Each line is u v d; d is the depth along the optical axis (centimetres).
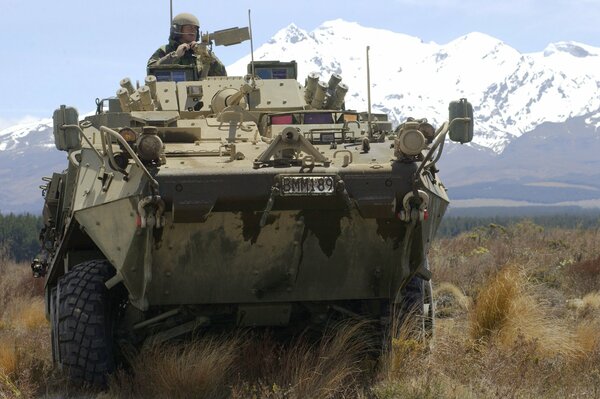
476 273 1625
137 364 854
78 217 846
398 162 813
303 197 787
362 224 816
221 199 778
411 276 867
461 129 838
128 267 812
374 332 920
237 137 952
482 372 840
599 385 797
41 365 917
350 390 815
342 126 993
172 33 1447
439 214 893
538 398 767
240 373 851
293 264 831
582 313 1255
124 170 805
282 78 1319
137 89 1192
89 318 841
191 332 899
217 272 826
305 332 931
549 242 2144
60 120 842
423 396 766
